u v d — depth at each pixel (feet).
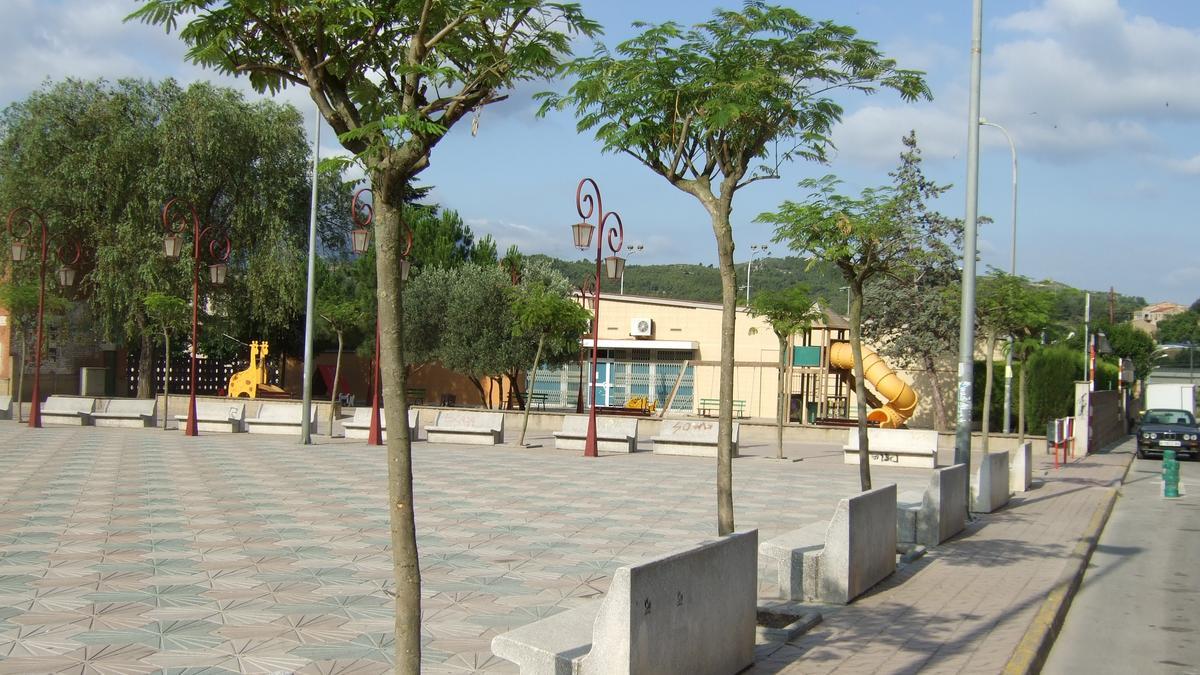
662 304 156.76
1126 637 28.45
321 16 14.90
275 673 19.76
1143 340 252.83
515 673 20.24
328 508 43.24
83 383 136.98
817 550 29.50
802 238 41.19
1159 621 30.53
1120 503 64.54
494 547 35.09
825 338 120.67
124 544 33.27
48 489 47.11
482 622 24.50
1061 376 115.34
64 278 100.99
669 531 39.81
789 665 22.06
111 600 25.46
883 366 113.09
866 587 30.73
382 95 16.37
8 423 96.84
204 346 145.38
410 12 15.62
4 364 135.13
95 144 118.42
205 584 27.63
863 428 41.27
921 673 21.76
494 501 48.03
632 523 41.81
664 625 17.57
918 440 79.20
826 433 104.06
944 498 41.65
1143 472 90.74
